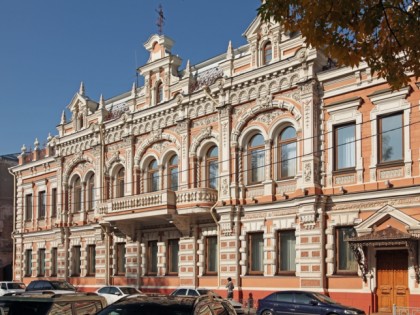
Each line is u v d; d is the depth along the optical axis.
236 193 30.34
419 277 23.12
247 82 30.27
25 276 47.16
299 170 27.66
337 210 26.36
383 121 25.48
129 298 10.42
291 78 28.47
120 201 34.78
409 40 10.22
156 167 36.00
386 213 24.27
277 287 28.08
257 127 30.05
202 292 27.50
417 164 24.00
